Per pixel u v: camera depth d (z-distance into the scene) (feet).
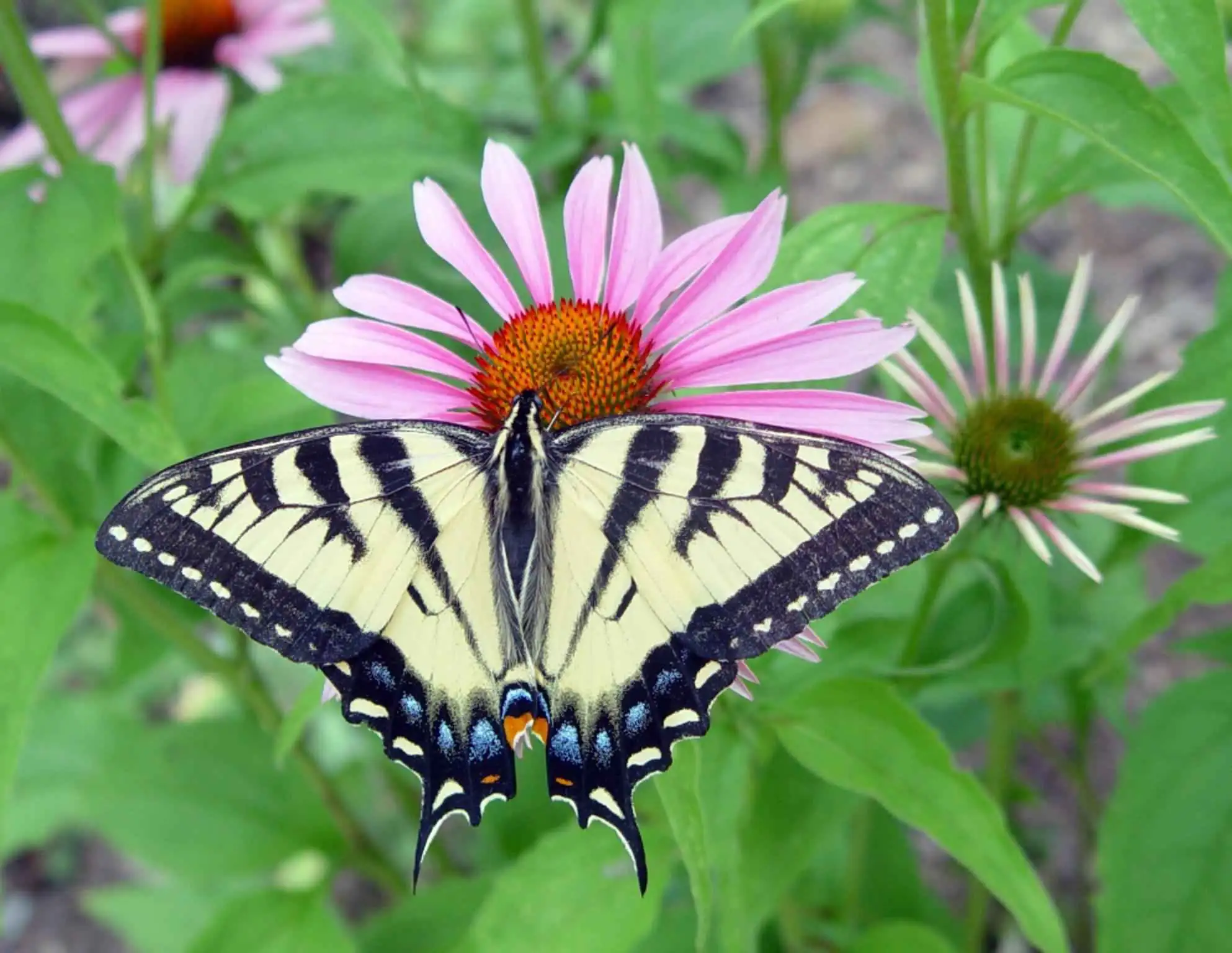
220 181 1.46
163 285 1.49
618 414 1.21
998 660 1.26
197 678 1.99
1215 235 1.15
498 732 1.20
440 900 1.46
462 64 2.43
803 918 1.50
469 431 1.22
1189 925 1.25
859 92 2.62
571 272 1.26
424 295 1.24
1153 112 1.17
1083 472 1.26
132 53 1.61
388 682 1.21
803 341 1.20
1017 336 1.57
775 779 1.27
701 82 1.59
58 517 1.30
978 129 1.29
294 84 1.47
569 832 1.26
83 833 2.13
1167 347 2.02
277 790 1.52
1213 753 1.26
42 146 1.58
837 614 1.35
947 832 1.18
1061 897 1.68
